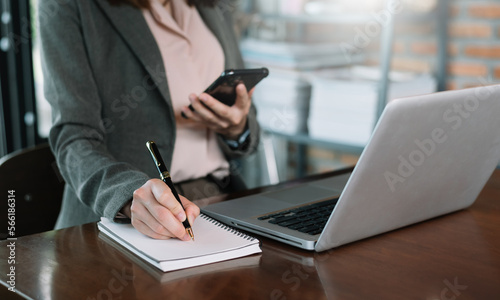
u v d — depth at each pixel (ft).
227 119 4.10
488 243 2.89
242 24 8.76
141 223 2.83
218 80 3.74
